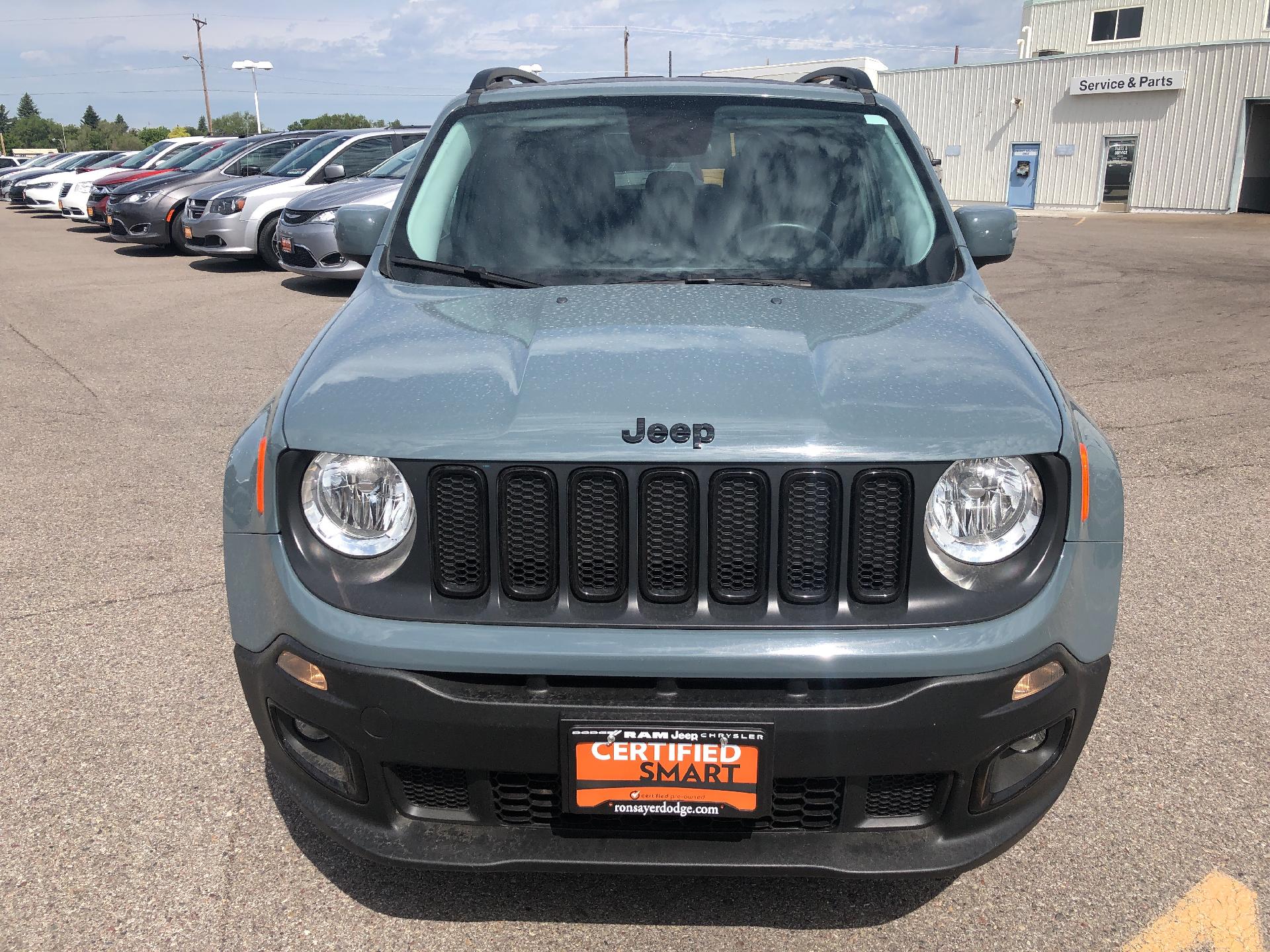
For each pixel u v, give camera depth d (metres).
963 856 2.03
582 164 3.10
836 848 2.03
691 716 1.90
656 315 2.43
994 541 1.99
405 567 2.00
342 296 11.61
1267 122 29.12
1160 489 5.15
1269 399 6.82
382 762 2.02
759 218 2.95
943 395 2.06
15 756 2.90
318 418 2.07
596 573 1.98
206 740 2.98
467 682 1.98
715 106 3.28
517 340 2.33
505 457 1.93
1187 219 26.70
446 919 2.32
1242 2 30.95
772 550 1.95
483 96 3.44
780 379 2.08
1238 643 3.58
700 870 2.01
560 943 2.25
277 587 2.06
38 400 6.90
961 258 2.91
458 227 2.99
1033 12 36.06
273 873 2.46
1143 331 9.28
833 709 1.90
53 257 15.66
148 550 4.37
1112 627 2.11
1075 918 2.32
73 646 3.53
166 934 2.26
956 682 1.92
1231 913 2.33
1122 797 2.74
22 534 4.54
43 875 2.43
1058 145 31.89
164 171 17.97
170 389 7.22
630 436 1.94
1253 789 2.78
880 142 3.21
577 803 1.96
